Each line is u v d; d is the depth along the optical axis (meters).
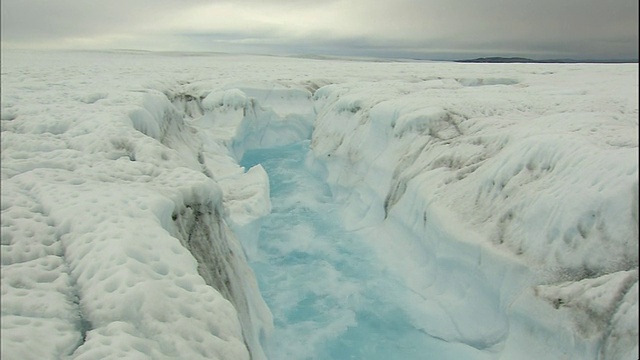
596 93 18.91
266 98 26.02
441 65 54.72
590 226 6.50
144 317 4.26
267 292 9.61
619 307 5.50
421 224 10.00
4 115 10.80
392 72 38.84
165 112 15.41
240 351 4.53
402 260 10.23
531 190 7.75
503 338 7.07
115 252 4.89
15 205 5.90
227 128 21.33
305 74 36.53
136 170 7.94
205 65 49.19
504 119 12.23
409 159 12.38
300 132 25.25
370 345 7.95
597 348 5.52
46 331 3.94
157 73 32.59
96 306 4.33
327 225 13.26
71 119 10.47
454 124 12.74
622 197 6.29
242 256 9.19
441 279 8.77
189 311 4.59
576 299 5.95
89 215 5.69
